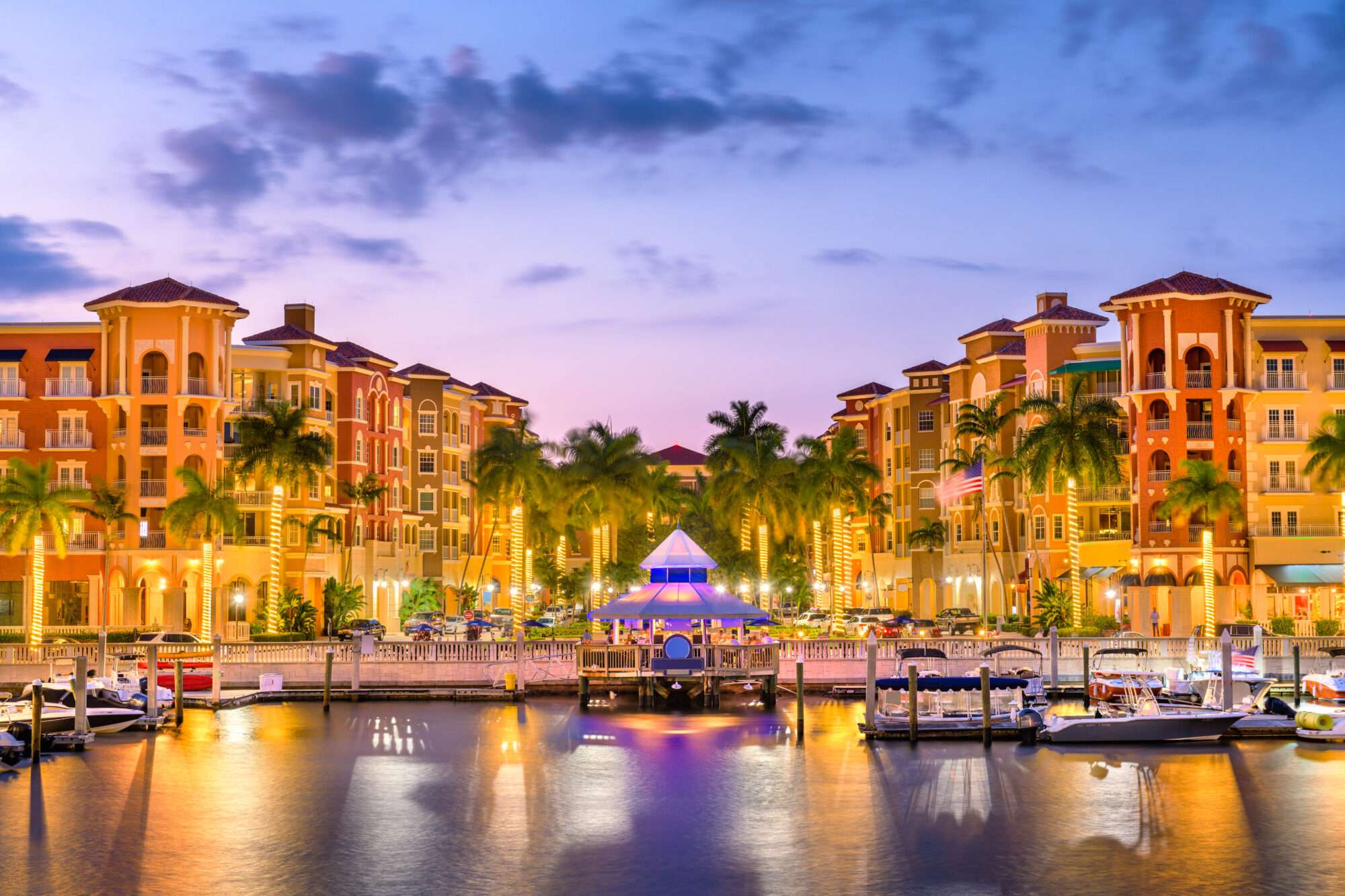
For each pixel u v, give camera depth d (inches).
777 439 4205.2
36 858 1368.1
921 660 2775.6
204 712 2541.8
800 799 1660.9
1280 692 2746.1
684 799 1665.8
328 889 1256.2
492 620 4645.7
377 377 4960.6
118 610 4092.0
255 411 4411.9
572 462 4414.4
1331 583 3725.4
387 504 5027.1
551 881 1285.7
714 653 2556.6
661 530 5693.9
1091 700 2347.4
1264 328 4005.9
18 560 4116.6
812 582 5378.9
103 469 4165.8
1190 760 1937.7
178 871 1318.9
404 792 1716.3
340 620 4092.0
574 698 2746.1
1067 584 4217.5
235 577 4244.6
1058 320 4554.6
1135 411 3996.1
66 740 2069.4
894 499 5826.8
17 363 4197.8
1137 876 1296.8
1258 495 3917.3
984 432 4224.9
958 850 1400.1
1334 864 1339.8
